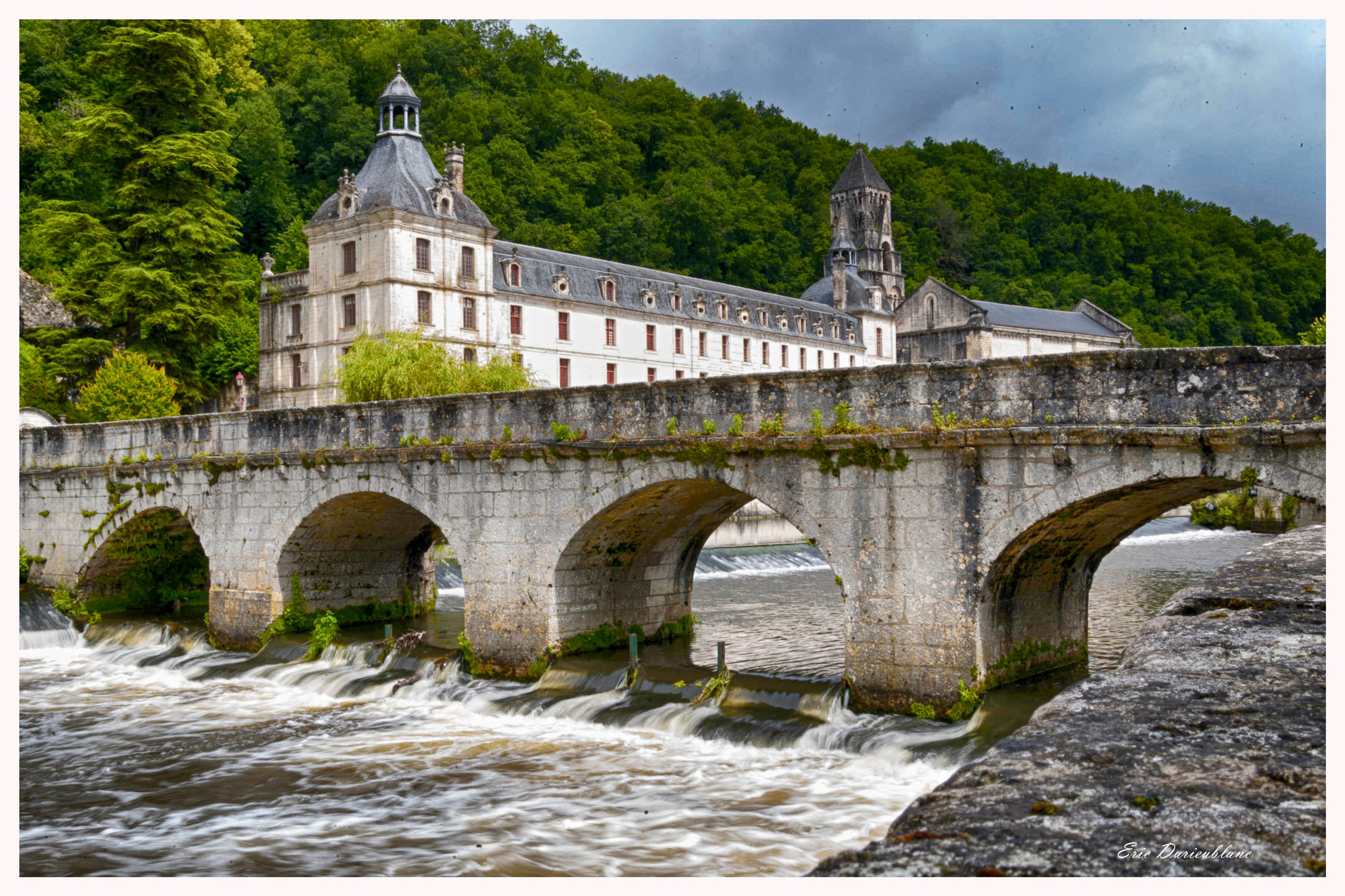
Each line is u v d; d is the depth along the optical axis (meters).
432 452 21.45
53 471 30.09
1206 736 4.00
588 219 101.25
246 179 85.50
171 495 27.16
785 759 15.51
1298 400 12.49
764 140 135.62
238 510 25.61
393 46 101.06
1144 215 146.88
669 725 17.27
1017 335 106.50
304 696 21.36
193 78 52.75
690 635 24.45
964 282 134.75
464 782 15.13
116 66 51.91
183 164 50.97
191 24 52.28
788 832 12.58
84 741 18.12
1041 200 145.88
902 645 15.82
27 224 64.88
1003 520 14.83
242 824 13.65
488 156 96.44
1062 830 3.19
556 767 15.69
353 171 91.06
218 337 52.75
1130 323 130.12
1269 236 158.00
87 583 29.95
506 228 92.56
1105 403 14.00
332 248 64.75
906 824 3.41
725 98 139.62
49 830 13.66
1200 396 13.22
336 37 104.38
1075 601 18.56
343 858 12.20
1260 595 6.47
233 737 18.19
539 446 19.86
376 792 14.84
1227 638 5.55
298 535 24.70
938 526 15.44
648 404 18.72
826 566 46.06
